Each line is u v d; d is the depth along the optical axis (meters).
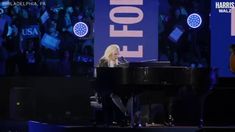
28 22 29.80
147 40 30.03
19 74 30.03
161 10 30.11
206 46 30.06
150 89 21.78
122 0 29.95
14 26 29.72
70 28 30.00
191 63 30.17
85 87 30.19
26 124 28.38
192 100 23.47
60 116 30.25
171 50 30.22
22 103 27.83
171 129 19.44
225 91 25.30
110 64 25.42
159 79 20.69
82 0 29.98
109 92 21.44
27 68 30.08
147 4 30.00
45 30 29.89
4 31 29.69
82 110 30.25
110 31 29.98
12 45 29.81
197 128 19.77
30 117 28.02
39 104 30.00
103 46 30.00
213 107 25.27
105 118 23.06
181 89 22.59
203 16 30.06
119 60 27.20
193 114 23.73
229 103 25.34
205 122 25.20
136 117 21.67
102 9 29.98
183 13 30.14
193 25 30.08
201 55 30.08
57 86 30.19
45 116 30.03
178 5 30.08
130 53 30.00
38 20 29.81
